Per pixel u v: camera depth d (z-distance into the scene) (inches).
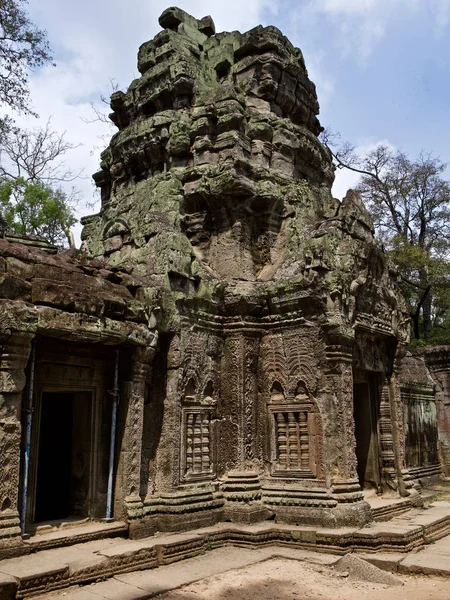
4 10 700.0
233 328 409.4
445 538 375.9
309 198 467.2
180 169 460.8
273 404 400.2
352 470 375.6
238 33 533.0
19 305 274.2
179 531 335.3
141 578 269.6
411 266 1047.0
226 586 265.4
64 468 394.6
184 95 484.4
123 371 344.5
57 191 1055.6
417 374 664.4
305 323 395.2
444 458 725.9
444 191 1166.3
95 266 350.3
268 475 390.9
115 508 327.6
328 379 384.2
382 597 254.1
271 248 447.2
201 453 374.3
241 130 461.1
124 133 505.4
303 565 307.3
